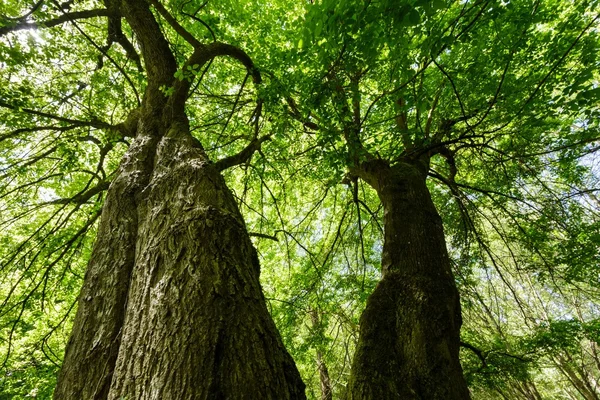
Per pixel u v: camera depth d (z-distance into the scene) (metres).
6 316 6.85
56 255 6.84
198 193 2.48
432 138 5.31
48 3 4.41
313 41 3.61
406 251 3.85
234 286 1.85
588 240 7.31
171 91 3.76
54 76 5.96
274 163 6.64
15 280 6.92
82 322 2.09
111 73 6.83
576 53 5.17
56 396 1.80
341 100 4.22
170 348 1.56
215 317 1.66
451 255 7.50
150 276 1.99
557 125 6.28
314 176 6.88
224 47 4.68
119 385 1.56
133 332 1.76
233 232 2.20
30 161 5.93
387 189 4.78
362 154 4.41
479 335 7.54
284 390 1.51
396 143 6.59
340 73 4.14
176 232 2.15
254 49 6.86
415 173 4.94
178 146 3.18
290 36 6.55
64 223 5.61
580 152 5.65
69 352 1.98
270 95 4.29
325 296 8.03
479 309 6.72
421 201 4.48
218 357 1.53
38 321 7.57
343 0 2.77
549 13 5.73
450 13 5.19
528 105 4.78
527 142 6.01
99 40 6.95
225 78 7.38
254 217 9.41
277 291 9.05
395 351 3.03
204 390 1.39
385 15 2.78
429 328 3.08
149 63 4.36
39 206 5.27
